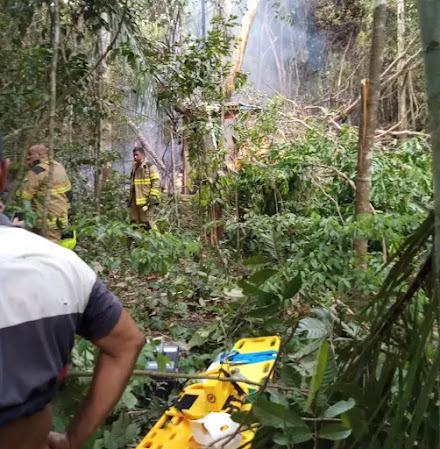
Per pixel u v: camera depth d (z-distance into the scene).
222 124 6.37
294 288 2.08
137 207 7.75
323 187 6.84
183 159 9.67
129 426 2.43
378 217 4.15
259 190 7.04
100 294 1.23
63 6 4.91
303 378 2.01
